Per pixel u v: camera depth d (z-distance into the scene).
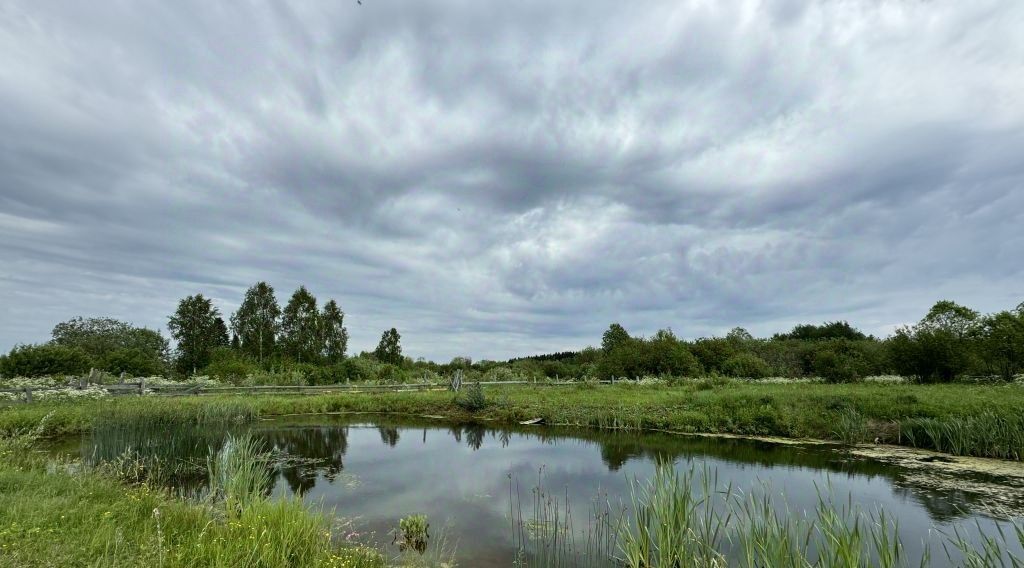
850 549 4.83
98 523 5.53
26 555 4.28
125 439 11.24
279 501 6.62
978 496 9.45
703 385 28.55
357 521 8.30
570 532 7.82
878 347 39.31
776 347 47.75
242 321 55.50
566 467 12.39
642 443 15.87
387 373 40.00
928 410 15.68
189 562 4.55
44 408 17.22
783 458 13.13
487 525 8.09
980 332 35.41
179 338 51.38
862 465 12.18
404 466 12.59
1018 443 12.73
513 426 20.19
